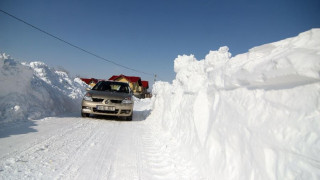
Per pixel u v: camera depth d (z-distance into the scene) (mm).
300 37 1636
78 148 3520
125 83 8359
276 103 1582
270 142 1510
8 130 4055
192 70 4426
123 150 3688
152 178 2615
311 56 1282
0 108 4777
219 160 2174
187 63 5520
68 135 4273
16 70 5406
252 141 1707
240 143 1884
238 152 1898
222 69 2664
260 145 1602
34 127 4559
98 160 3062
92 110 6789
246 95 1997
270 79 1605
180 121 4211
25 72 5668
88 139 4168
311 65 1244
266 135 1564
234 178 1840
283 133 1430
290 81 1480
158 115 7062
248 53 2244
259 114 1725
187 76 4703
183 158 3082
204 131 2779
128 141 4363
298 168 1246
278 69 1480
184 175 2600
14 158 2762
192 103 3621
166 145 3959
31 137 3799
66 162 2850
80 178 2420
